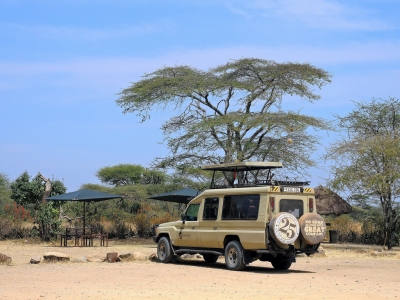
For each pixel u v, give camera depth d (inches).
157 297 464.1
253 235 668.1
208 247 741.9
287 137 1235.2
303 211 681.6
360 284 573.3
